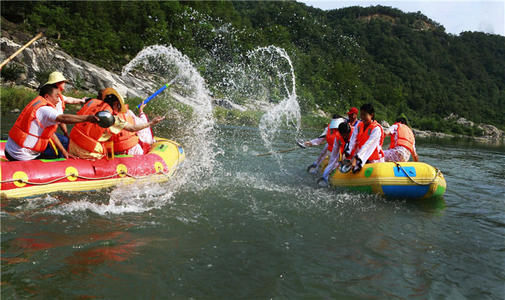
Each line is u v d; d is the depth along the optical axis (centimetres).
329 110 4756
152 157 457
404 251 286
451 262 271
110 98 407
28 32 2673
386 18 13500
